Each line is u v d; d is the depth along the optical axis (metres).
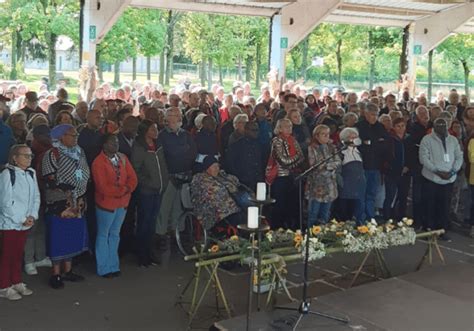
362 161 7.53
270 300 5.01
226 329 4.26
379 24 18.02
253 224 4.05
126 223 6.57
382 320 4.50
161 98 10.22
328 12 14.65
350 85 25.78
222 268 6.16
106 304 5.14
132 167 5.97
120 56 17.53
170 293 5.45
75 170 5.47
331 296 4.99
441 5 16.77
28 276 5.76
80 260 6.30
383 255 6.80
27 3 15.84
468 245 7.45
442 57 26.78
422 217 7.92
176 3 14.00
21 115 6.18
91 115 6.21
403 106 11.22
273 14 15.51
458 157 7.66
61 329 4.61
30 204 5.14
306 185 7.04
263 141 7.65
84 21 13.09
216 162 6.48
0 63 18.16
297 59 24.75
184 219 6.63
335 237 5.46
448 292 5.14
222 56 20.89
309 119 9.32
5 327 4.59
